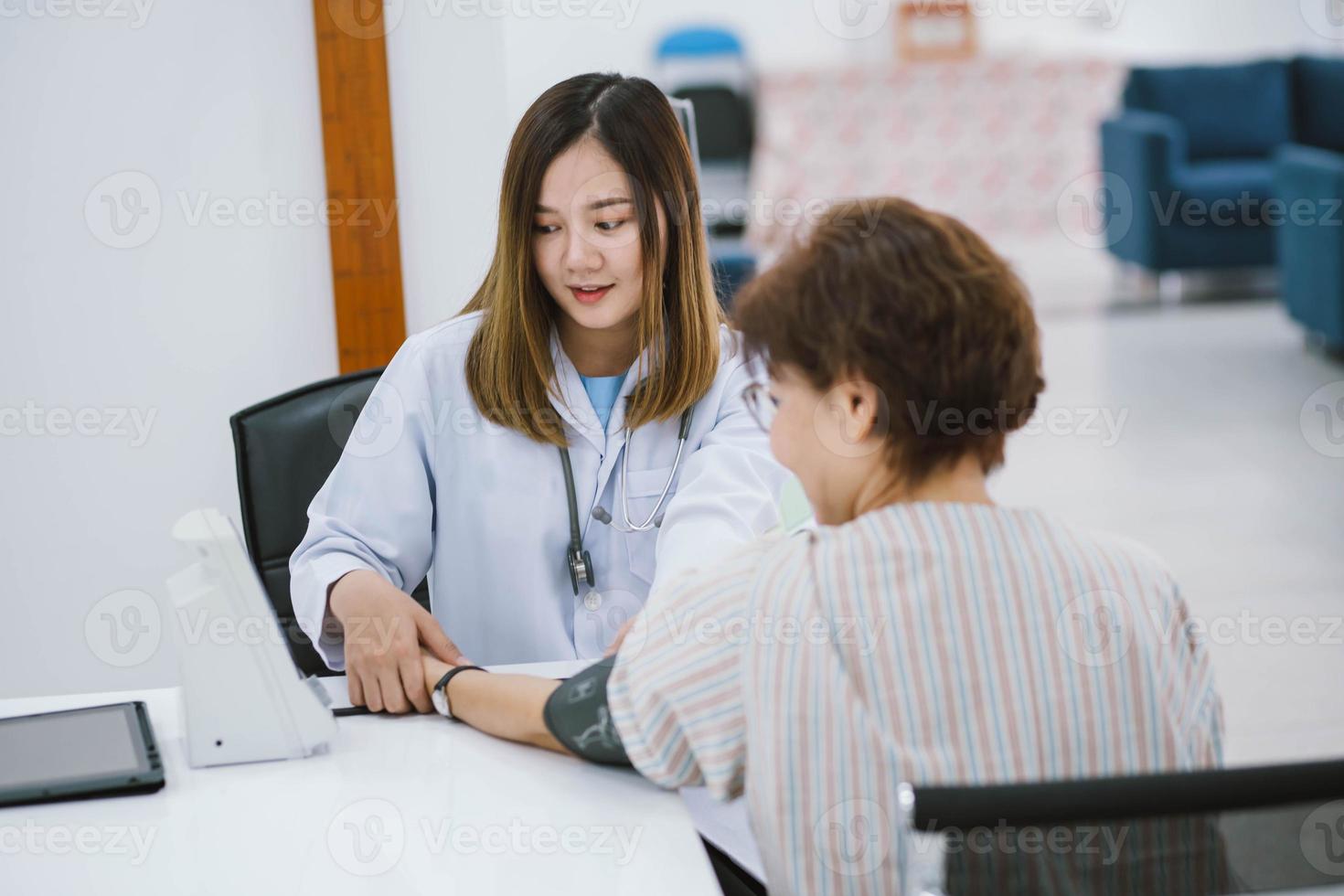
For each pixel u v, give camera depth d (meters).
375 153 2.30
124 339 2.29
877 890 0.93
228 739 1.22
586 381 1.59
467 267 2.41
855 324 0.95
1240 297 6.21
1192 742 0.96
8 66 2.15
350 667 1.36
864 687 0.93
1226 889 0.79
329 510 1.55
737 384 1.63
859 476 1.00
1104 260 7.12
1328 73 6.35
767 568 1.00
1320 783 0.77
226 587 1.20
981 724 0.92
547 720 1.20
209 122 2.25
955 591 0.94
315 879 1.02
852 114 7.36
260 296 2.33
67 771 1.18
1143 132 5.91
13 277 2.23
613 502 1.60
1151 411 4.62
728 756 1.00
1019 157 7.48
